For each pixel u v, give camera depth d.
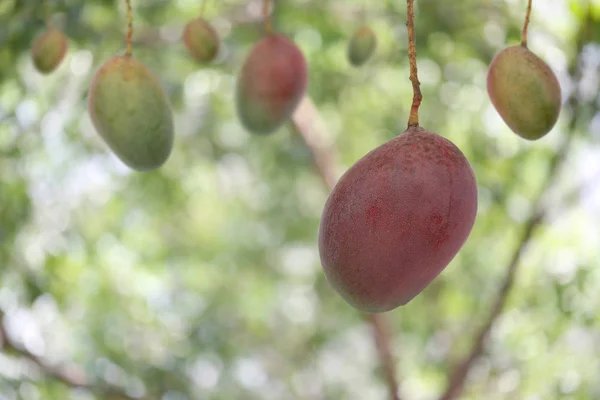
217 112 3.70
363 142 3.91
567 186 2.97
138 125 1.38
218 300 5.50
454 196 1.20
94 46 2.61
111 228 4.24
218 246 5.77
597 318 2.93
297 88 1.54
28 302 2.87
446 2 2.44
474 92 3.13
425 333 4.04
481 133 3.13
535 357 3.29
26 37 2.23
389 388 3.09
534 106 1.34
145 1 2.71
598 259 3.09
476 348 2.78
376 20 2.58
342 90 3.17
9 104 2.80
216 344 4.12
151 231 5.06
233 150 4.15
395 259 1.19
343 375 6.02
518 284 3.12
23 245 3.05
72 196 3.73
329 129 3.89
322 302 5.08
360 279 1.20
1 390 2.55
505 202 3.00
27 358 2.80
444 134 3.25
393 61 2.71
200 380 3.84
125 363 3.36
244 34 2.78
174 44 2.77
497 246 3.52
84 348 3.61
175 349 3.83
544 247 3.17
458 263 3.66
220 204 5.62
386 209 1.19
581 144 2.85
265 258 5.77
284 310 5.98
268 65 1.53
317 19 2.70
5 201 2.91
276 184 4.62
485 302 3.71
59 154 3.40
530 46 2.28
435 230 1.19
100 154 3.53
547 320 3.11
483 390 3.41
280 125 1.56
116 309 4.07
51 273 3.09
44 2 2.13
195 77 3.30
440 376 3.94
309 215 5.02
